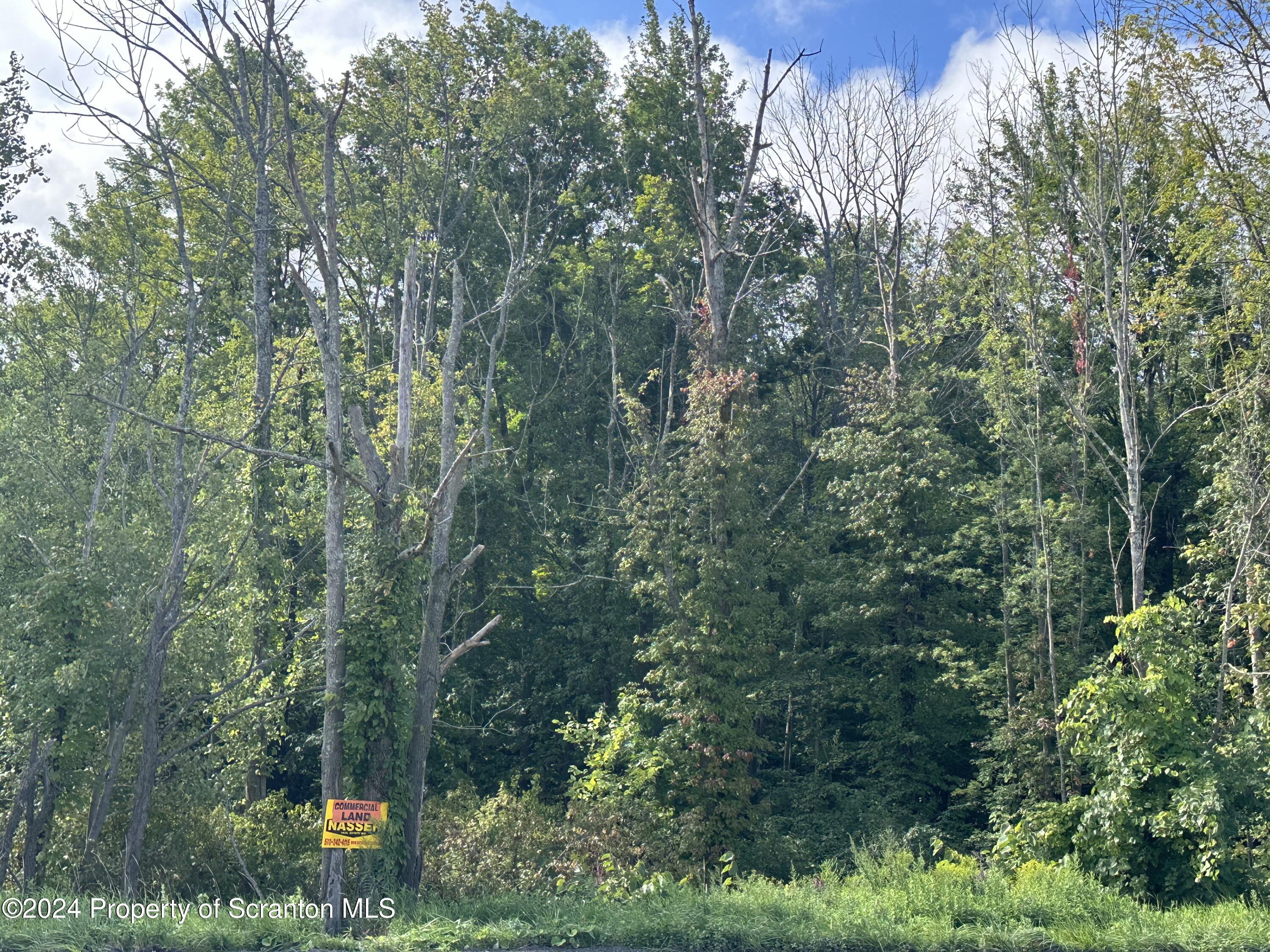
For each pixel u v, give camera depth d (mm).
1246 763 18703
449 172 36906
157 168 25078
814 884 18156
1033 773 26156
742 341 39594
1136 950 14141
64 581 20906
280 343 28188
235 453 24672
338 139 36281
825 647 33031
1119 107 24000
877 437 30922
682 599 26453
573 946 14375
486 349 41531
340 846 16797
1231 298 22750
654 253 40000
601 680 32844
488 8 37812
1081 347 29078
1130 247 24844
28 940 13531
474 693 32406
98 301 29125
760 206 42656
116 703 21719
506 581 34938
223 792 23016
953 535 30281
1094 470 31375
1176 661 19719
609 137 43750
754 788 25516
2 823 22422
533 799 26781
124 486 26609
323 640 23344
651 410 37250
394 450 19797
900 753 29312
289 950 14547
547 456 40656
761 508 34219
